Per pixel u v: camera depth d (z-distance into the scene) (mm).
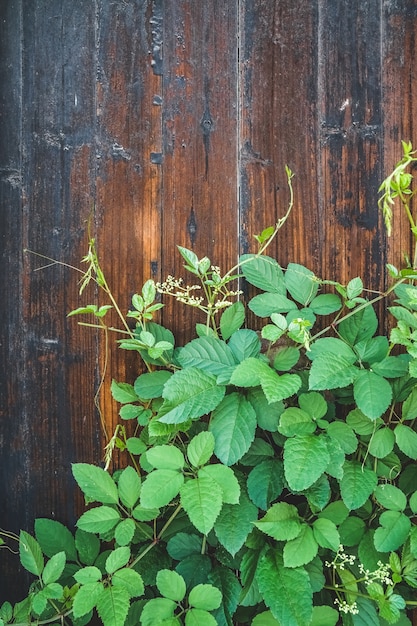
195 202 1598
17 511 1582
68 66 1580
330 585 1532
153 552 1512
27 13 1573
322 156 1611
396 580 1440
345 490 1459
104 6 1583
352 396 1551
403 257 1618
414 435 1481
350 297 1510
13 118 1570
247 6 1602
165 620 1379
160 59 1590
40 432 1585
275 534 1416
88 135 1583
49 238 1580
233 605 1439
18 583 1583
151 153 1592
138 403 1577
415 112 1622
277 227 1518
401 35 1624
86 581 1403
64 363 1586
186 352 1478
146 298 1488
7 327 1575
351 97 1616
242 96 1602
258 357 1484
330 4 1614
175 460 1417
